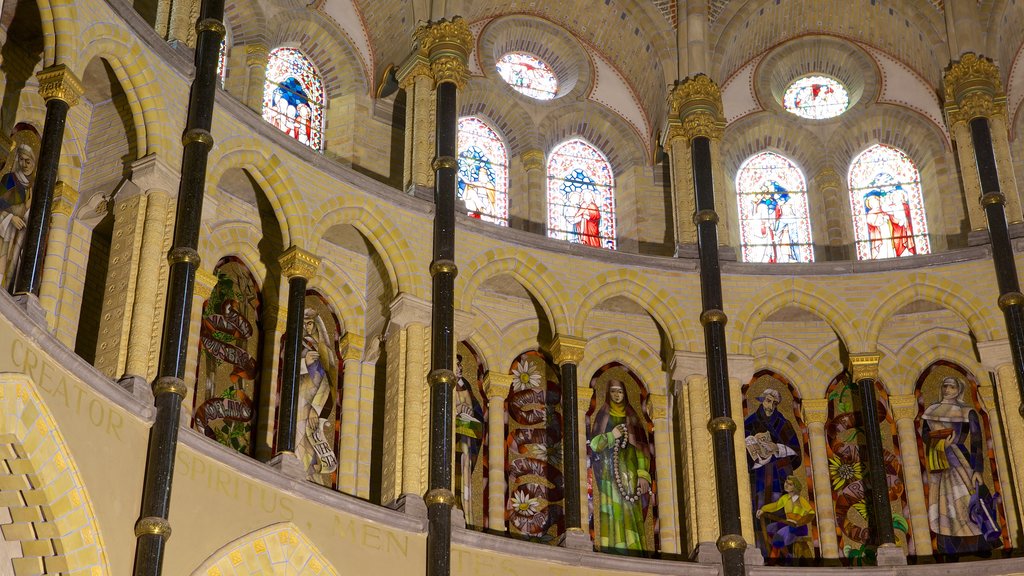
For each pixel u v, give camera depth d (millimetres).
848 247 28953
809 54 30703
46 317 19922
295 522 20484
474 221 25578
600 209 29266
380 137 27484
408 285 24156
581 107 29781
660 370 26984
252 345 23531
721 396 24906
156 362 19734
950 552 25391
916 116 29672
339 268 24969
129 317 20031
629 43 30094
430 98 26328
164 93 21625
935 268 26578
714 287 26031
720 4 29703
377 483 23750
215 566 19281
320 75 27719
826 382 27234
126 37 21219
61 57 19828
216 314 23078
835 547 25688
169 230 20906
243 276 23844
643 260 26547
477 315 26234
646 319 27359
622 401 26719
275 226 24484
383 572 21203
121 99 22094
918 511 25719
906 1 29359
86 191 21641
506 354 26203
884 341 27391
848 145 30000
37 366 17438
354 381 24375
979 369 26781
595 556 23281
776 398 27188
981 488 25797
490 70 29344
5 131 21234
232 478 19984
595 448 26125
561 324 25625
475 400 25656
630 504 25797
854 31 30547
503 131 29250
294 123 26828
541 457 25547
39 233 18578
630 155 29688
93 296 21719
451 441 22672
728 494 23953
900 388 26922
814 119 30109
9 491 17375
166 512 18234
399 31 27875
